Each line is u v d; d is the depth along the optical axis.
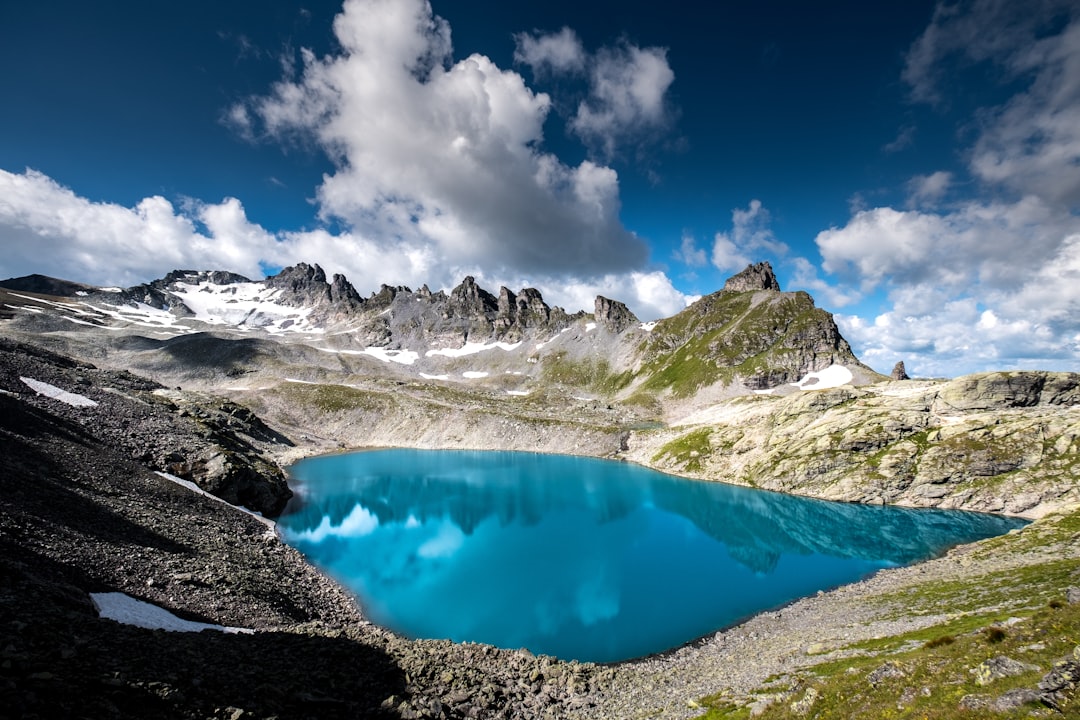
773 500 108.88
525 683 34.34
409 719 25.06
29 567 29.02
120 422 78.44
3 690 15.09
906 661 22.42
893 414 117.75
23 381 76.12
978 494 96.44
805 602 55.06
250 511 79.38
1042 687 15.88
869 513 97.00
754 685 29.72
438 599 56.19
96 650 20.61
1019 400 109.75
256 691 22.44
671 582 62.31
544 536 82.38
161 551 43.16
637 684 35.66
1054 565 43.03
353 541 76.25
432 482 124.44
